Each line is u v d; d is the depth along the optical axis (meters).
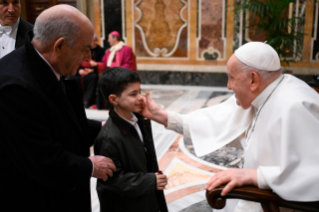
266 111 1.56
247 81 1.57
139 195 1.64
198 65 8.48
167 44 8.55
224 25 8.10
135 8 8.48
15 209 1.38
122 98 1.69
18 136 1.25
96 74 6.27
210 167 3.46
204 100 6.85
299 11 7.48
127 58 6.18
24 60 1.35
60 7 1.36
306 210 1.32
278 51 5.98
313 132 1.38
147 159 1.87
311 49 7.61
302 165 1.34
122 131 1.67
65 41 1.33
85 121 1.69
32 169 1.29
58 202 1.47
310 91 1.56
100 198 1.77
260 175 1.39
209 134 1.90
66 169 1.34
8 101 1.25
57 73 1.47
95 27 8.74
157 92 7.80
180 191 2.92
